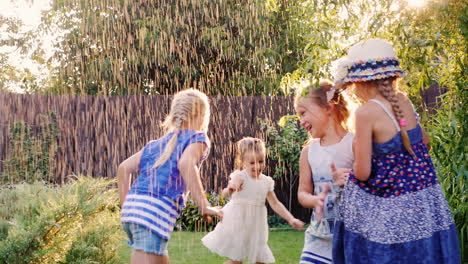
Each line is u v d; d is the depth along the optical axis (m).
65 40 4.39
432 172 1.59
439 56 2.34
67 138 4.99
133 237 1.95
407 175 1.54
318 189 1.88
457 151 2.50
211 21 4.48
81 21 4.32
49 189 2.67
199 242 3.97
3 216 2.50
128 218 1.94
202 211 2.01
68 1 4.20
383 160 1.55
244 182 2.69
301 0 2.33
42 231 2.24
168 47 4.57
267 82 5.14
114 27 4.43
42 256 2.20
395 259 1.51
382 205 1.54
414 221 1.51
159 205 1.95
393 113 1.56
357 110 1.58
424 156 1.61
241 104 5.32
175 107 2.14
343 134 1.92
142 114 5.21
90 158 5.12
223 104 5.30
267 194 2.79
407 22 1.93
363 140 1.54
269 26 4.36
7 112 4.55
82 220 2.44
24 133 4.69
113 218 2.63
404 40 1.99
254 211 2.71
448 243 1.54
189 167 1.98
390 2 1.86
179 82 5.20
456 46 2.21
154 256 1.93
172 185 2.00
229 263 2.71
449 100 2.71
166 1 4.36
